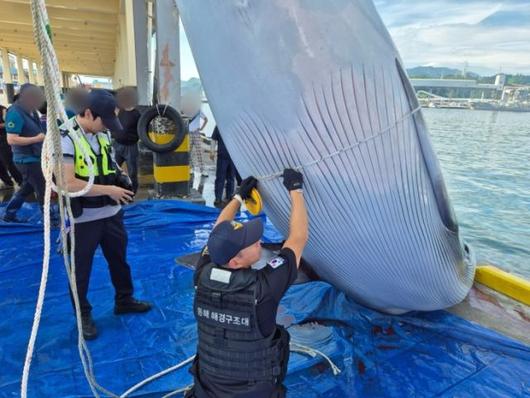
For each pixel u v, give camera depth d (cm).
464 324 304
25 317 304
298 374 251
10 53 2027
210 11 176
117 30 1320
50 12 1145
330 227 232
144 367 255
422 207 233
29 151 463
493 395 237
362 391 238
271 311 154
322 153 198
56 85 137
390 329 298
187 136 614
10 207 495
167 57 588
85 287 270
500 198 667
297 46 172
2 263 395
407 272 260
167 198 620
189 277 376
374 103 192
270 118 192
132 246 445
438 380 248
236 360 154
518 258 497
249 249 155
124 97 578
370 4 185
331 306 326
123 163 719
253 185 223
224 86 195
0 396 228
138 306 312
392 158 207
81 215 251
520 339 291
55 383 239
